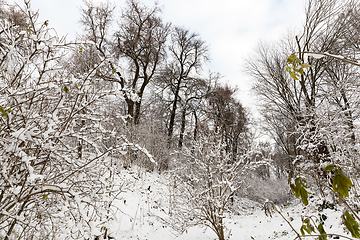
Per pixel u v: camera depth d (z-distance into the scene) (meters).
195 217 6.11
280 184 14.19
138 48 16.23
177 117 18.08
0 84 2.25
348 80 6.01
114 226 6.13
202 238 6.73
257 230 7.48
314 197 7.81
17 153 2.08
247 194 13.69
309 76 10.36
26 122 2.36
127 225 6.46
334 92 6.03
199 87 18.95
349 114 5.85
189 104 18.19
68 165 2.73
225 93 17.83
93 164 2.70
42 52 2.49
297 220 6.96
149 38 16.14
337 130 5.43
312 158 6.14
